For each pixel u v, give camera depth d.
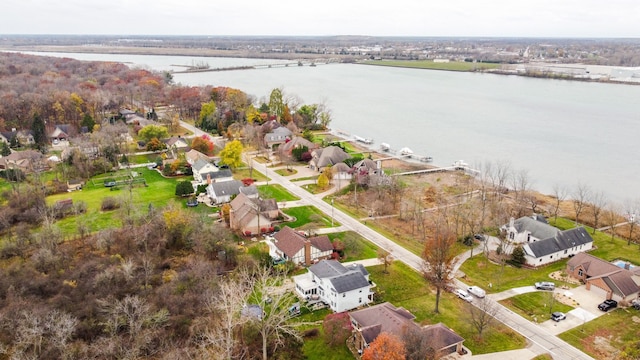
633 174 153.88
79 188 131.12
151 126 174.38
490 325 73.06
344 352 67.19
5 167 144.00
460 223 110.50
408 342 59.75
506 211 116.38
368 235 105.44
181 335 63.62
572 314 76.44
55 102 196.38
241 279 76.00
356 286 77.19
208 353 59.16
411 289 84.00
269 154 169.88
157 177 142.25
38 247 91.44
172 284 75.44
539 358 65.88
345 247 97.56
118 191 129.25
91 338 62.38
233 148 146.75
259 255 92.06
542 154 176.50
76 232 101.44
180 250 93.88
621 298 78.56
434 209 120.94
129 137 180.12
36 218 107.94
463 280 87.12
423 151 181.00
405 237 104.69
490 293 82.75
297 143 165.88
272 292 73.62
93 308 67.69
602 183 145.62
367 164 142.38
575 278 88.38
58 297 70.38
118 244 92.62
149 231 93.62
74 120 199.38
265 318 71.75
